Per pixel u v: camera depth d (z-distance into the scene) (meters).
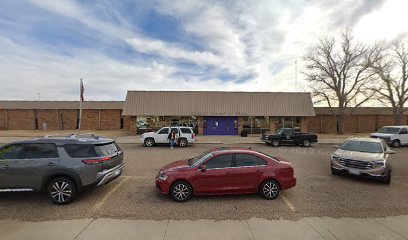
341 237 4.30
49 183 6.00
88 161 6.06
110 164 6.53
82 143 6.26
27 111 37.31
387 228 4.68
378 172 7.74
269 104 29.02
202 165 6.32
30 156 6.09
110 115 37.66
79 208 5.65
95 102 38.72
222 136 27.27
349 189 7.27
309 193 6.86
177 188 6.14
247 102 29.00
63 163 5.98
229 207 5.75
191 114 27.83
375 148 8.82
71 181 5.99
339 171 8.55
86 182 6.02
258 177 6.37
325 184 7.80
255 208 5.69
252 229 4.60
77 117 37.66
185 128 18.84
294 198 6.43
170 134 17.28
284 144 19.61
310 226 4.74
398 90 31.33
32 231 4.48
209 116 28.25
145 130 27.86
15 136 25.70
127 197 6.45
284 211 5.51
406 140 19.12
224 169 6.32
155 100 28.39
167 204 5.94
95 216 5.18
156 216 5.20
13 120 37.25
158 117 27.97
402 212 5.50
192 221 4.95
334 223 4.89
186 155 13.82
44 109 37.31
